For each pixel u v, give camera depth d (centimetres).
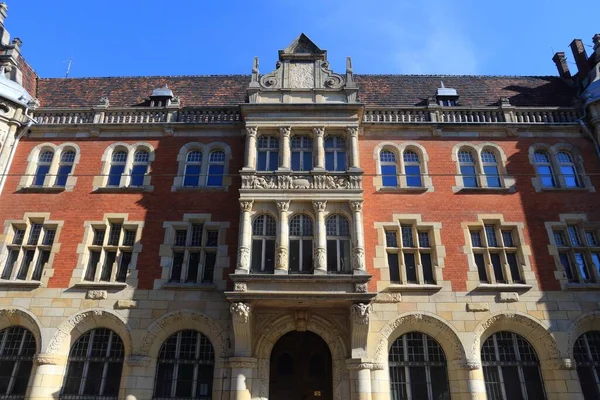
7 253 1677
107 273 1659
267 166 1725
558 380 1460
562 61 2356
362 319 1410
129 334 1522
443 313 1549
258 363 1491
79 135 1905
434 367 1527
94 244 1697
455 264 1630
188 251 1677
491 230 1723
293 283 1458
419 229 1705
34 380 1462
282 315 1534
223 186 1770
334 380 1483
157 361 1530
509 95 2161
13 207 1744
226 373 1470
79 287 1595
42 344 1506
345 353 1491
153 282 1602
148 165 1828
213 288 1580
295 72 1888
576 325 1532
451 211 1723
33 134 1911
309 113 1780
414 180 1811
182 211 1727
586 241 1680
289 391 1546
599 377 1500
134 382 1466
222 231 1681
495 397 1484
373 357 1481
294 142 1780
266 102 1805
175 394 1491
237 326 1433
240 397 1393
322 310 1534
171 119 1925
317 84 1850
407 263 1667
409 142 1864
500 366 1525
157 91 2095
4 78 1912
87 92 2253
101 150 1870
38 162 1866
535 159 1845
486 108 1914
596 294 1580
